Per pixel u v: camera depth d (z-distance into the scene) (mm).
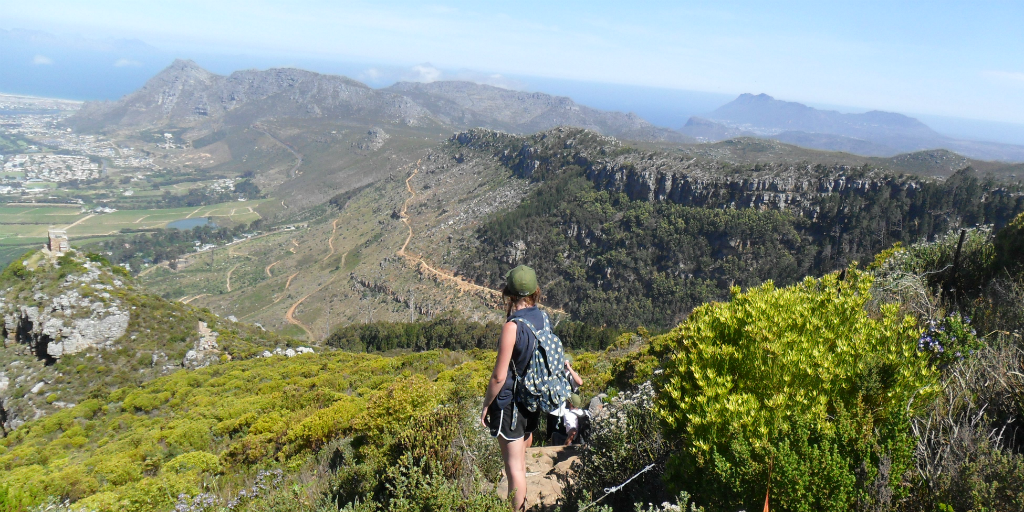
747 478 2988
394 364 25953
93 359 39750
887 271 7246
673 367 4125
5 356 40875
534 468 5508
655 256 112062
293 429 11055
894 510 2781
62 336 39656
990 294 5480
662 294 106438
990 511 2510
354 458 7434
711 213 108250
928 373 3395
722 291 100438
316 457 9414
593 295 113062
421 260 146125
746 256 101938
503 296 3551
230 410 18250
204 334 44156
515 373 3348
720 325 4031
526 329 3318
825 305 4238
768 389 3502
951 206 87875
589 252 122375
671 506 3283
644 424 4621
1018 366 3656
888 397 3297
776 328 3766
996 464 2666
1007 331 4504
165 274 192250
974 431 3150
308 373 27891
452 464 4984
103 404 29422
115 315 41531
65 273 44062
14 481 12047
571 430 3363
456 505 3902
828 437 3012
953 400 3443
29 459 21344
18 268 43406
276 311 139875
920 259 7328
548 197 143250
